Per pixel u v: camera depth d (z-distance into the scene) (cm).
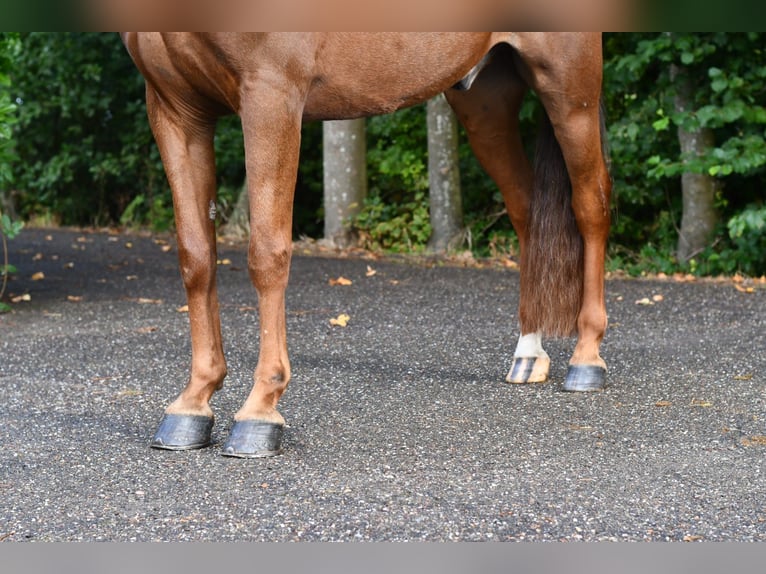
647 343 654
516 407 485
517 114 537
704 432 435
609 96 1295
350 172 1347
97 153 1720
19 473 380
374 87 415
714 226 1165
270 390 403
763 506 339
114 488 361
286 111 378
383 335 692
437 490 356
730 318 752
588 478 370
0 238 1352
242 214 1520
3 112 755
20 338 671
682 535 313
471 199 1436
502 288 927
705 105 1123
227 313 788
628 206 1317
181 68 379
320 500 346
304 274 1027
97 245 1311
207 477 373
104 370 574
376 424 451
